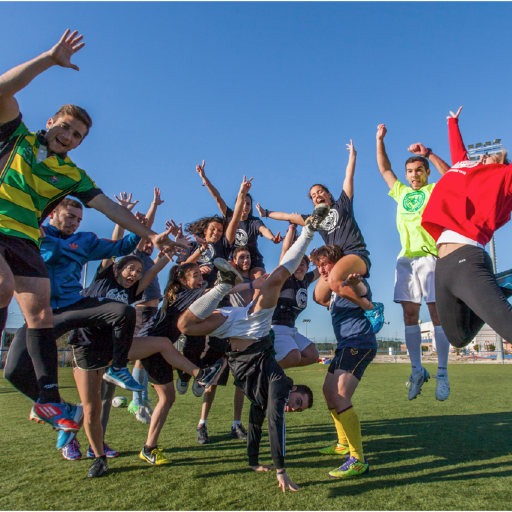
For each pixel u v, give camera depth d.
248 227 6.06
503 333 2.32
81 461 3.53
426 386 9.23
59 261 3.55
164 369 3.61
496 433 4.43
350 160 4.54
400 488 2.79
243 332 3.09
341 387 3.37
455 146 3.60
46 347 2.48
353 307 3.72
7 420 5.40
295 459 3.67
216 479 3.04
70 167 2.77
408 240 4.87
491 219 2.70
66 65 2.31
